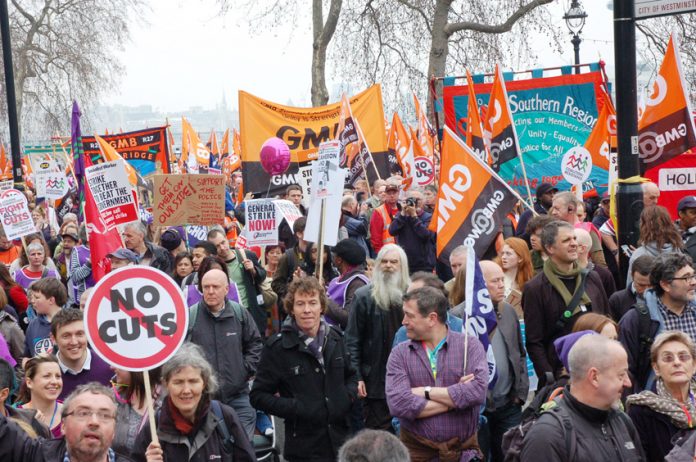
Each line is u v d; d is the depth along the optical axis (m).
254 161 15.63
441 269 11.60
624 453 4.66
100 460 4.83
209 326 7.80
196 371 5.39
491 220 8.68
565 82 14.42
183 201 11.08
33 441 5.21
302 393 6.74
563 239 7.11
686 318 6.52
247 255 10.27
